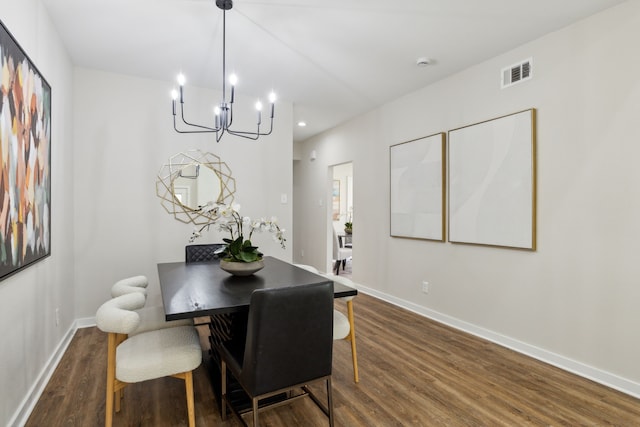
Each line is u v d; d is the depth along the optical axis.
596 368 2.44
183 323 2.28
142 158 3.65
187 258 3.27
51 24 2.53
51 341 2.53
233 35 2.77
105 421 1.76
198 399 2.18
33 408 2.05
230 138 4.09
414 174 3.99
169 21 2.56
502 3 2.32
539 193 2.79
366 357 2.80
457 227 3.47
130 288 2.17
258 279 2.40
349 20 2.54
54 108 2.63
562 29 2.63
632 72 2.27
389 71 3.46
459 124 3.47
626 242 2.30
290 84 3.82
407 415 2.02
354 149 5.16
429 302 3.84
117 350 1.81
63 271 2.91
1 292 1.68
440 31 2.69
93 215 3.44
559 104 2.65
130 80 3.59
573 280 2.58
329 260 6.02
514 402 2.16
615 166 2.35
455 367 2.63
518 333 2.94
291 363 1.67
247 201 4.18
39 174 2.19
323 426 1.92
